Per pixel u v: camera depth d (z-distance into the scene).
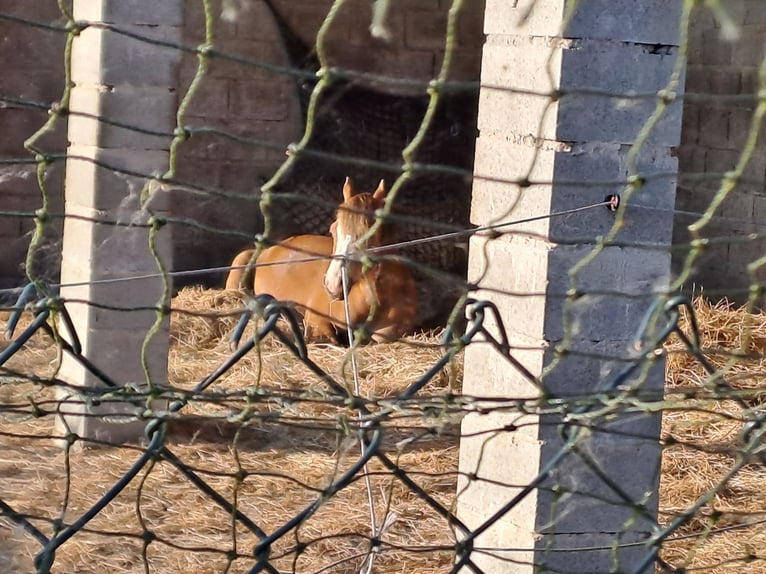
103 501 3.09
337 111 15.73
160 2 8.04
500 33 5.39
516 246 5.34
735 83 13.43
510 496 5.40
